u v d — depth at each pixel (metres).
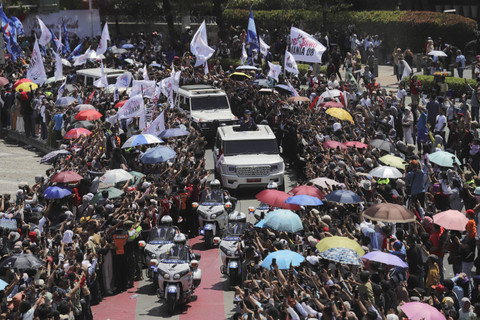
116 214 26.05
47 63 63.31
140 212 27.39
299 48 43.19
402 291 19.20
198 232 31.66
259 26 71.50
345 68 57.78
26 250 21.05
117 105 42.56
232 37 71.00
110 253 25.44
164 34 78.94
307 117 39.19
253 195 36.38
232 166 35.16
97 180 30.95
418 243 22.61
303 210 26.89
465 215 23.98
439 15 60.72
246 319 18.97
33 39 75.81
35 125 49.47
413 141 40.28
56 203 28.61
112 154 34.69
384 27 63.44
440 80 44.00
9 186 40.22
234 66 64.25
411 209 27.64
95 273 23.72
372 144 32.31
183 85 48.78
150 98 42.94
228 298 24.89
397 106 39.06
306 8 69.75
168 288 23.48
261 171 35.09
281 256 20.50
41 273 21.61
